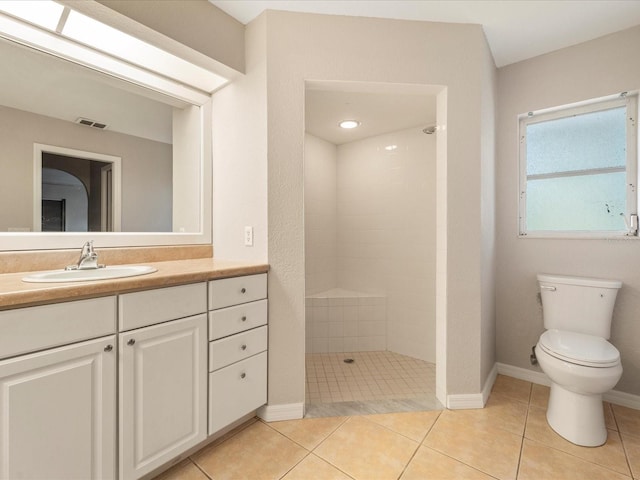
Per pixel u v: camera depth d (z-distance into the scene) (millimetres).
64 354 966
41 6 1194
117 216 1629
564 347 1557
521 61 2160
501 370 2260
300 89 1683
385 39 1732
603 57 1892
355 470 1316
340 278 3162
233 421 1488
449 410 1780
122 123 1645
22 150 1346
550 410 1652
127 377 1115
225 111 1874
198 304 1346
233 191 1834
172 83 1785
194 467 1329
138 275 1219
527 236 2160
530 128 2215
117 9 1248
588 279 1859
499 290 2271
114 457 1084
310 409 1790
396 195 2795
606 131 1969
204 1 1561
